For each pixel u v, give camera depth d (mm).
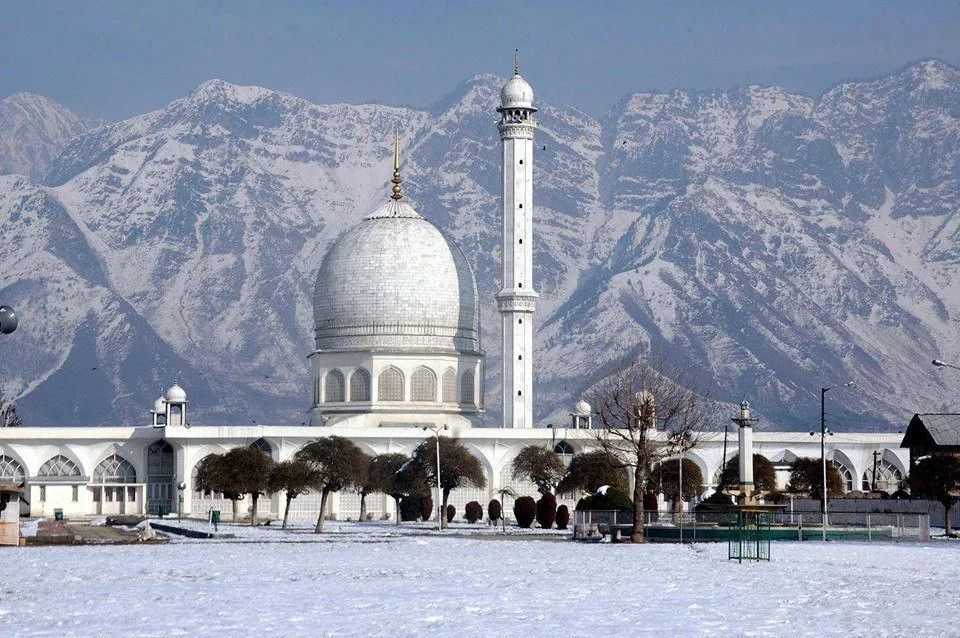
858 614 102000
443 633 91438
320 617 99188
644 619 98625
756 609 104688
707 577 131000
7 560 151250
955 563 148250
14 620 98000
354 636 90062
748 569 140375
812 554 162375
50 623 96438
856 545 181000
